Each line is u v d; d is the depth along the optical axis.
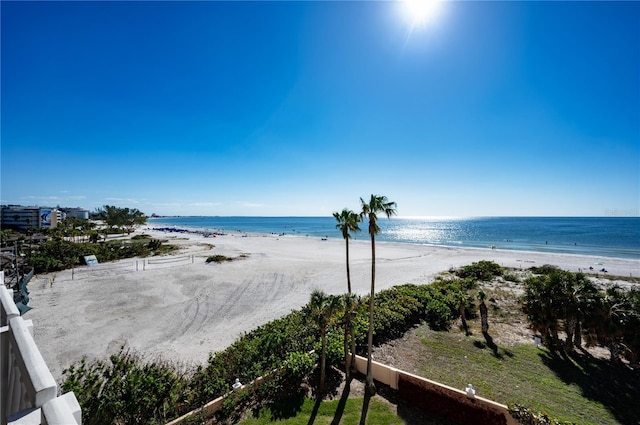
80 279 38.38
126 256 56.22
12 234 76.44
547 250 71.19
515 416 12.71
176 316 26.50
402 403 15.62
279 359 17.53
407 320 26.16
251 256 58.38
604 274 44.25
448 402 14.53
